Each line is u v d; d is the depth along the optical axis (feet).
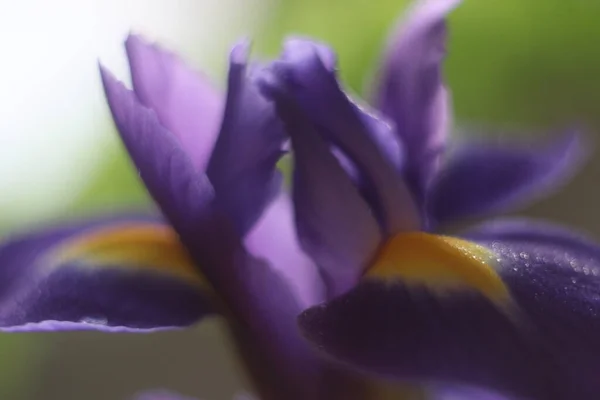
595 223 1.59
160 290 0.89
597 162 1.59
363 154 0.88
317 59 0.87
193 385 1.78
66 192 1.76
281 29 1.70
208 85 0.91
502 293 0.84
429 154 0.92
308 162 0.87
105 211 0.99
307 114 0.87
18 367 1.82
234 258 0.87
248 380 0.90
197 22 1.76
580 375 0.80
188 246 0.87
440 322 0.83
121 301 0.88
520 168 1.00
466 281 0.84
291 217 0.91
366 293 0.85
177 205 0.86
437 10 0.90
